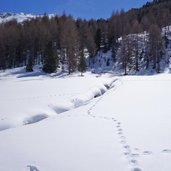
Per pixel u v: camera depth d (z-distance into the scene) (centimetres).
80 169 670
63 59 7800
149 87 2508
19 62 9100
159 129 988
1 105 1641
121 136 930
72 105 1697
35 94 2197
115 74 7338
